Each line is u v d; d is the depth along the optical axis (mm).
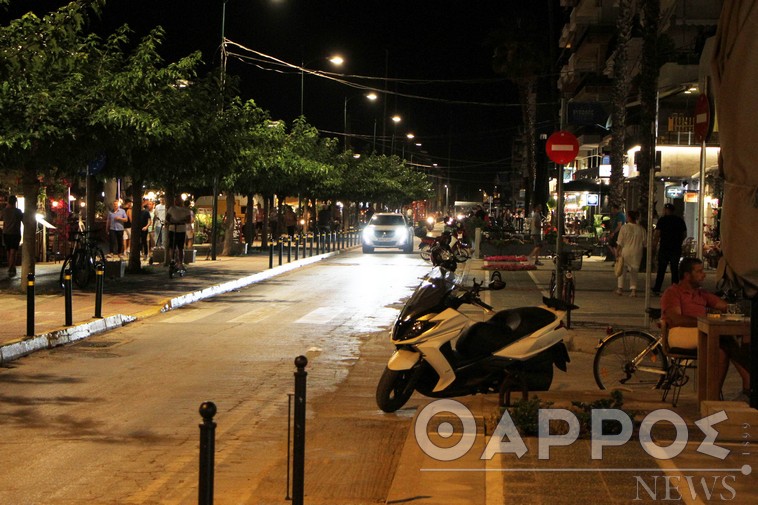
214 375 11367
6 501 6359
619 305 18578
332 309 18984
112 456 7598
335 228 61438
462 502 5918
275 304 19984
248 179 35656
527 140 56094
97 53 21094
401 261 36469
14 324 14766
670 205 20578
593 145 57250
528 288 22609
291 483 6883
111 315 16172
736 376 11273
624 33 33156
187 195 37469
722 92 7203
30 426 8617
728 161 7172
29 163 18812
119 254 30562
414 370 9258
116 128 19078
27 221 19312
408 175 92750
